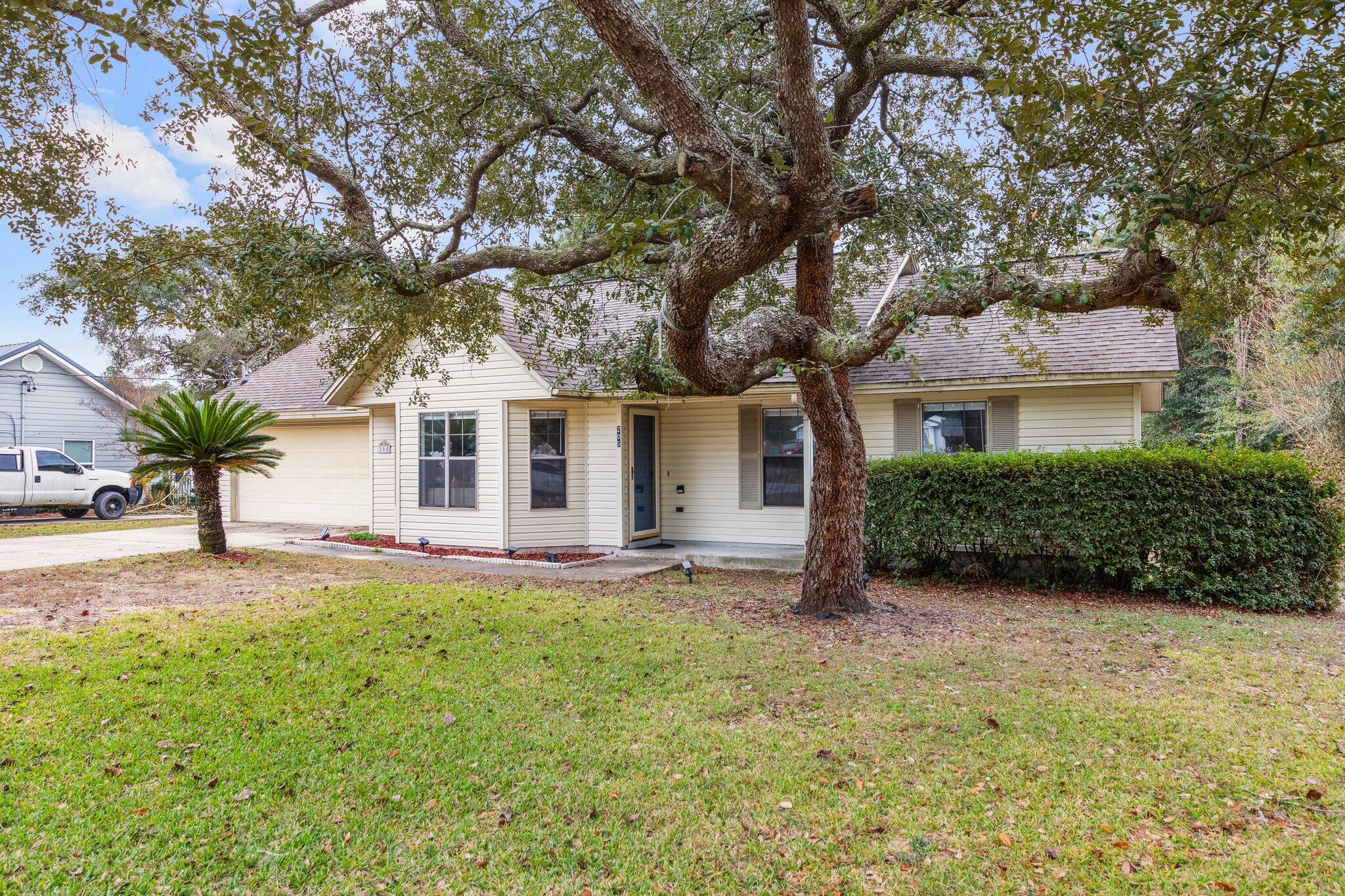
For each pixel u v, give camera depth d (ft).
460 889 9.61
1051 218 19.79
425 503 43.45
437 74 22.26
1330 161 13.21
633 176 21.67
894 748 13.78
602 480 40.96
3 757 12.88
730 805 11.72
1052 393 34.50
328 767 12.89
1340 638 21.86
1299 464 26.55
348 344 24.77
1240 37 12.42
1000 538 29.81
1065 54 13.89
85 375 77.20
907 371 35.63
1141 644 21.09
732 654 19.89
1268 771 12.73
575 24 23.11
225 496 60.54
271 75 13.43
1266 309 58.13
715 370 17.87
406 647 20.35
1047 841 10.69
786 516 40.50
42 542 43.09
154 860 10.06
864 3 22.70
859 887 9.68
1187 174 14.73
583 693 16.71
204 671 17.83
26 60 15.78
